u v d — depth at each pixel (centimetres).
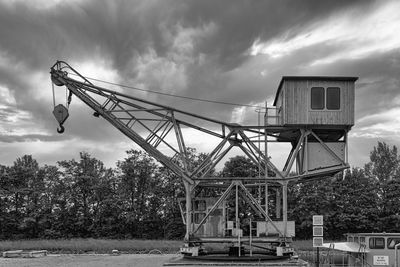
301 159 3428
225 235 3522
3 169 9869
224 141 3528
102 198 9738
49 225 9581
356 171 9294
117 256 4981
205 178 3453
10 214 9619
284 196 3388
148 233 9569
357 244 3812
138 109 3559
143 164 9762
